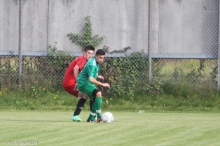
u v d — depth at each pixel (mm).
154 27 53938
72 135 30969
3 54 54156
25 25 54406
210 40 53938
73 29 54344
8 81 53656
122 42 54156
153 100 52594
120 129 33719
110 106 51719
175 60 53906
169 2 54000
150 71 53344
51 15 54438
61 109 51281
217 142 28828
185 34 54094
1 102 52062
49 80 53781
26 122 37812
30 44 54406
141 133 31953
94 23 54219
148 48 53625
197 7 54000
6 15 54531
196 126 35531
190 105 51969
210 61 53719
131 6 54094
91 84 39250
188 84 53344
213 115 46469
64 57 53875
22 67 53938
